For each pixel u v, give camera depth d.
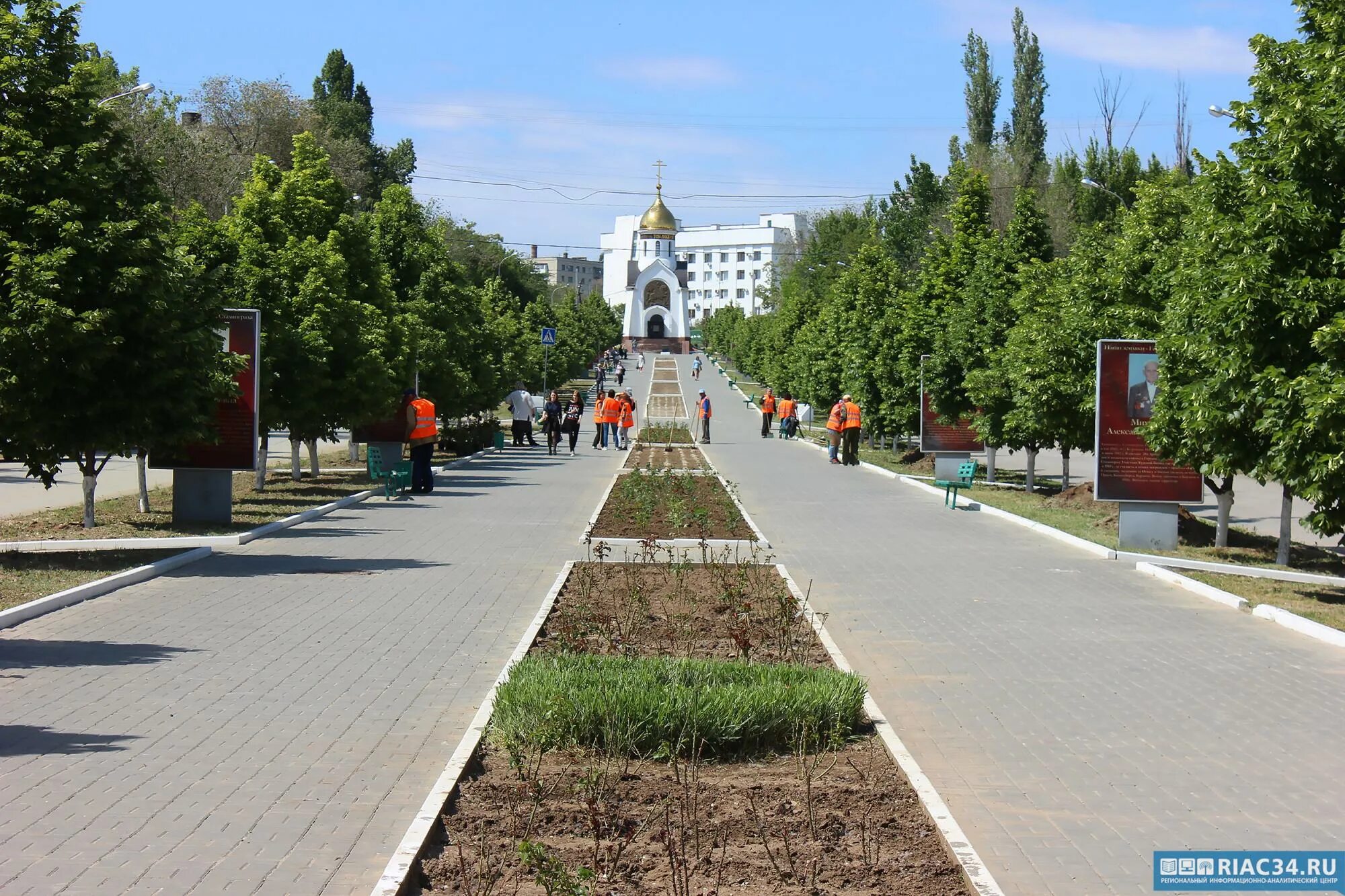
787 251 127.75
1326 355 12.62
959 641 11.00
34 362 13.27
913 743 7.76
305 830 5.88
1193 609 12.77
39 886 5.12
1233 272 13.59
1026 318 25.75
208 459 18.27
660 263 147.25
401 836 5.84
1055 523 20.36
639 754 7.18
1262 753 7.58
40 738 7.30
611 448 44.56
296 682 8.88
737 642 9.68
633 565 14.69
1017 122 70.00
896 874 5.47
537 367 68.56
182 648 9.88
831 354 49.75
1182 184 22.95
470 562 15.26
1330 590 14.45
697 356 132.38
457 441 37.12
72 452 14.52
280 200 25.44
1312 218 13.30
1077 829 6.19
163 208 14.87
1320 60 13.62
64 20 14.51
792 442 49.31
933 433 30.92
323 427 25.27
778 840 5.85
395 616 11.50
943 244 36.72
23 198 13.61
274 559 15.17
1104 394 17.47
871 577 14.71
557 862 4.89
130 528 17.48
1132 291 22.28
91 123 14.48
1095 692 9.13
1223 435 14.53
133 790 6.40
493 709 7.70
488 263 88.06
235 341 18.17
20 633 10.32
